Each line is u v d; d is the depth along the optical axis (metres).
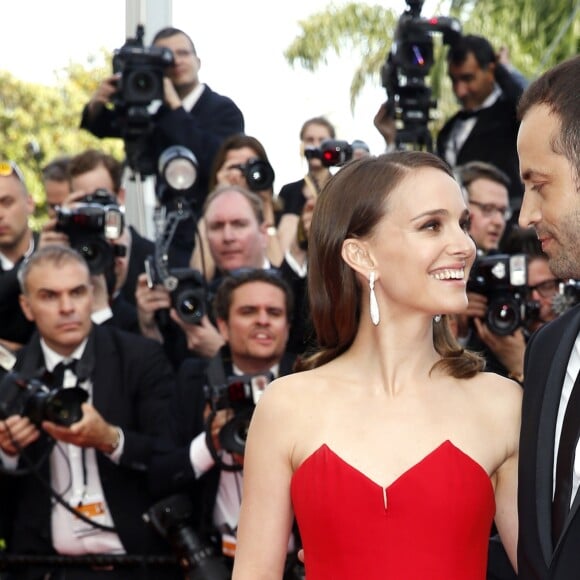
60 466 5.63
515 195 7.49
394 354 3.49
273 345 5.67
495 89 7.63
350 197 3.47
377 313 3.46
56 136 13.68
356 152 6.58
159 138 7.29
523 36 10.86
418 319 3.47
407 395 3.47
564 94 3.17
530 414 3.31
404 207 3.40
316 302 3.57
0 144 13.44
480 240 6.64
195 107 7.87
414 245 3.38
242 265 6.54
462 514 3.34
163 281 6.20
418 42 7.07
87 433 5.41
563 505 3.14
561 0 10.80
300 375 3.56
